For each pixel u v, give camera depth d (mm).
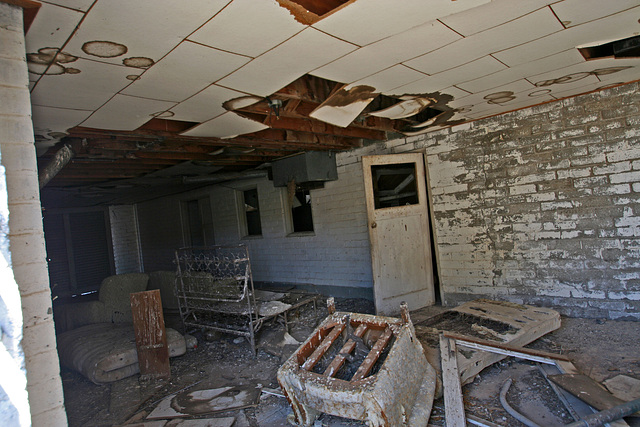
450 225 5121
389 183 5703
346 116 3650
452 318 4098
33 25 1653
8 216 1446
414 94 3381
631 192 3844
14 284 1442
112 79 2328
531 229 4477
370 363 2695
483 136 4750
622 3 2029
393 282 5062
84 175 5629
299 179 6059
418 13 1908
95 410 3299
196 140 4164
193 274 5031
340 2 1831
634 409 2270
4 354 1406
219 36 1926
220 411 3074
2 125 1520
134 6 1583
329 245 6504
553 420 2479
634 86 3754
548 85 3547
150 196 9828
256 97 2924
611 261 3992
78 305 5324
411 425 2410
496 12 1987
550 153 4293
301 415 2713
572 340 3646
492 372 3219
